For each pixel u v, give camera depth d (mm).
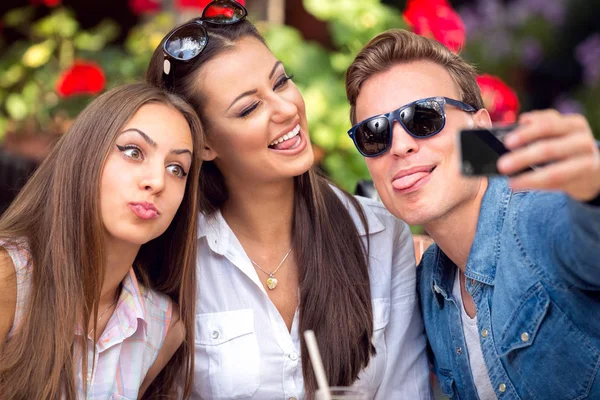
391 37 1958
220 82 1976
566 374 1757
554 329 1742
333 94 3748
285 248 2186
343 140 3645
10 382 1718
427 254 2143
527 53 6043
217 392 2051
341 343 2031
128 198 1715
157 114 1778
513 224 1807
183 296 2014
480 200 1886
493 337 1864
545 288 1740
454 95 1898
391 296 2193
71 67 3994
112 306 1921
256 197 2125
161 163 1744
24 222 1831
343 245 2146
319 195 2166
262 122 1970
